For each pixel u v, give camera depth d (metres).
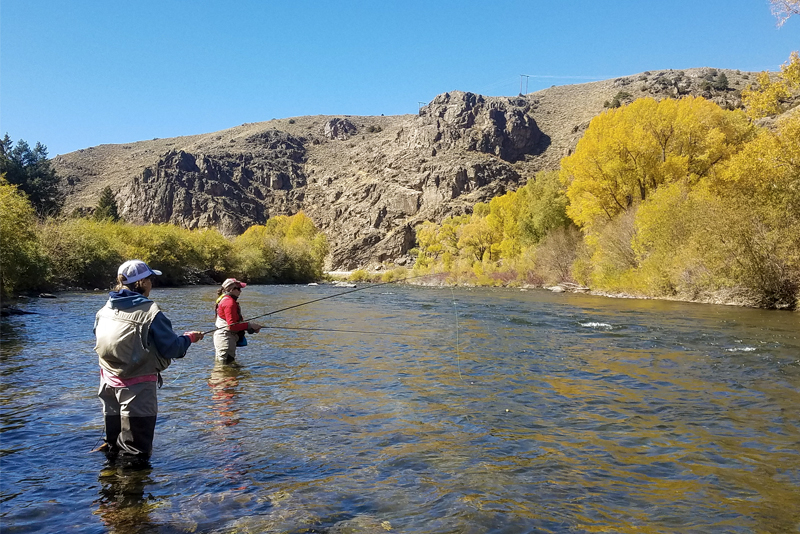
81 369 8.12
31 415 5.65
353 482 4.03
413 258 108.62
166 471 4.21
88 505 3.57
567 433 5.31
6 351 9.78
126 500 3.65
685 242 26.42
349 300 26.47
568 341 11.75
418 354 9.99
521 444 4.96
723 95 117.12
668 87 129.62
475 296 30.00
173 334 4.52
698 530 3.31
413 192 118.38
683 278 25.59
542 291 36.62
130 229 47.44
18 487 3.85
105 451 4.64
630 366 8.84
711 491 3.92
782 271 20.59
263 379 7.74
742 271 21.83
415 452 4.72
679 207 27.42
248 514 3.46
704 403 6.47
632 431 5.38
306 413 5.95
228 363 8.96
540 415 5.94
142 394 4.43
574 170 37.94
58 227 35.06
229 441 4.95
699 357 9.70
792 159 20.94
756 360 9.39
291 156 175.62
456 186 114.25
